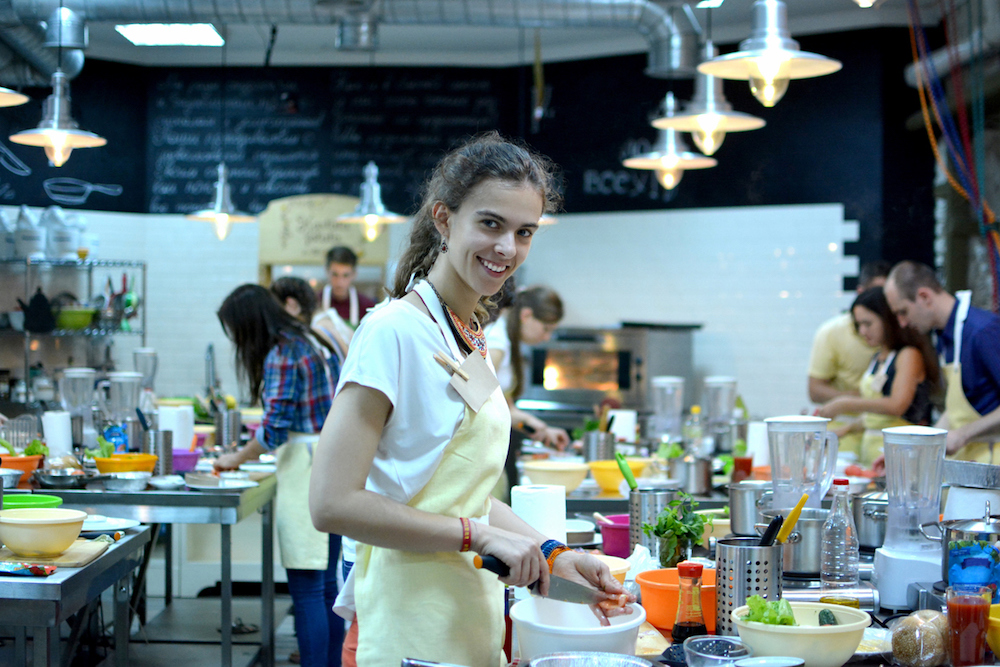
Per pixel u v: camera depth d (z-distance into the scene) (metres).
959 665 1.55
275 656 4.18
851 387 5.42
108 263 6.53
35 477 3.37
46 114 4.50
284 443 3.62
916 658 1.57
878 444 4.49
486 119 7.47
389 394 1.50
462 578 1.59
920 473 1.92
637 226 7.08
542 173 1.57
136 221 7.49
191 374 7.51
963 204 5.93
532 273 7.39
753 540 1.79
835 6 6.27
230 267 7.50
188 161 7.55
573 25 5.23
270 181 7.56
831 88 6.47
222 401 4.82
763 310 6.72
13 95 4.07
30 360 6.85
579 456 4.28
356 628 2.24
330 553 3.58
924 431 1.93
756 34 3.15
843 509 1.96
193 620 4.52
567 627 1.68
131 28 5.32
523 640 1.58
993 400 3.59
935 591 1.80
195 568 5.01
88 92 7.29
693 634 1.72
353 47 5.23
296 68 7.56
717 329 6.86
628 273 7.11
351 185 7.54
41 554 2.35
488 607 1.62
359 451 1.48
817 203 6.53
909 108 6.30
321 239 7.14
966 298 3.74
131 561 2.70
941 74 5.86
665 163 4.56
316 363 3.62
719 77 3.78
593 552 2.39
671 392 4.63
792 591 1.96
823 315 6.54
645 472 3.63
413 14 5.18
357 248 7.14
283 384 3.56
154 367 5.24
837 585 1.95
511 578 1.50
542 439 4.41
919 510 1.93
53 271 6.86
